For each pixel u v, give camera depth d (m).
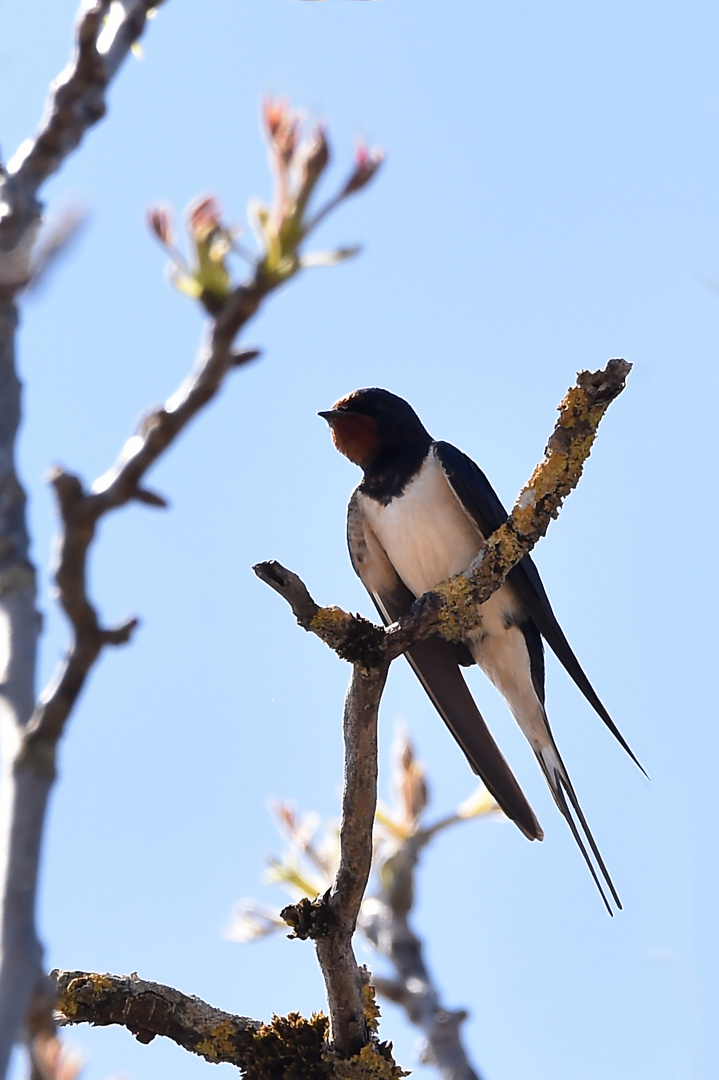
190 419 4.58
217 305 4.65
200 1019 9.58
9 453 5.27
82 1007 9.43
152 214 4.67
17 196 5.61
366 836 9.18
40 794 4.52
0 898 4.33
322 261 4.67
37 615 5.08
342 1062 9.43
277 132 4.75
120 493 4.57
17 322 5.32
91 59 5.88
